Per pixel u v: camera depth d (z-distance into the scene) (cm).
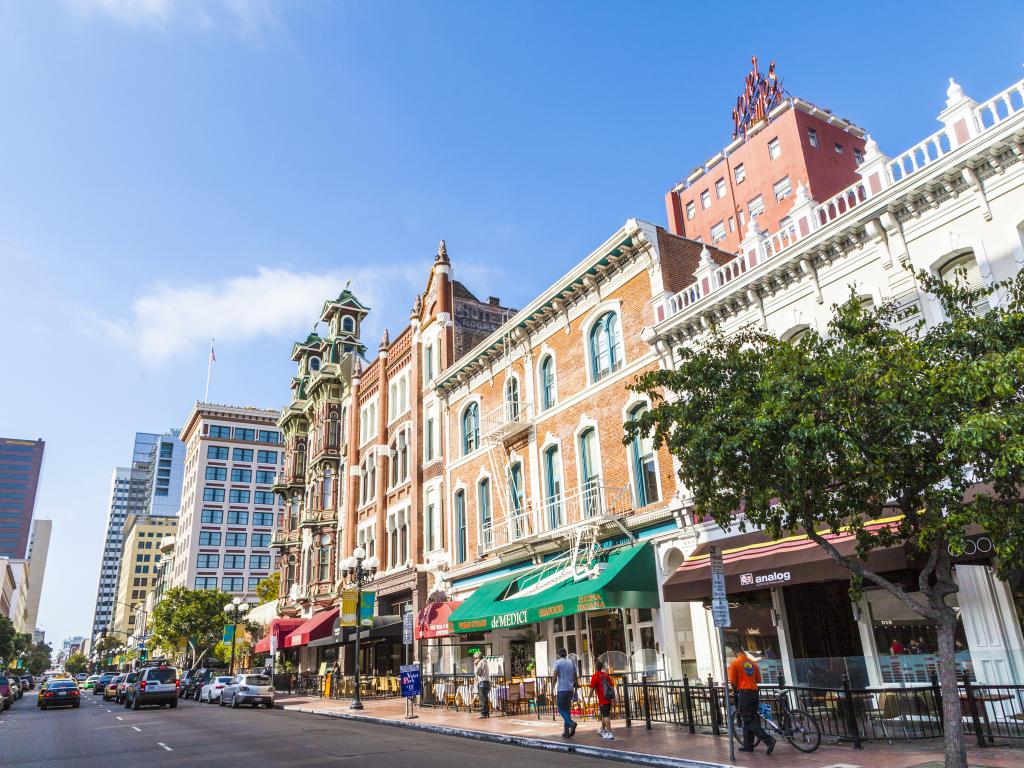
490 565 2738
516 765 1193
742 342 1270
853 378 988
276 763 1305
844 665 1371
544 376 2650
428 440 3391
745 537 1756
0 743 1892
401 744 1533
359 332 4838
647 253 2233
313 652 4403
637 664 1981
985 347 988
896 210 1579
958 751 903
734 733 1247
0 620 8019
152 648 7369
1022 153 1389
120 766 1358
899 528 1040
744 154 5106
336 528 4300
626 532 2127
